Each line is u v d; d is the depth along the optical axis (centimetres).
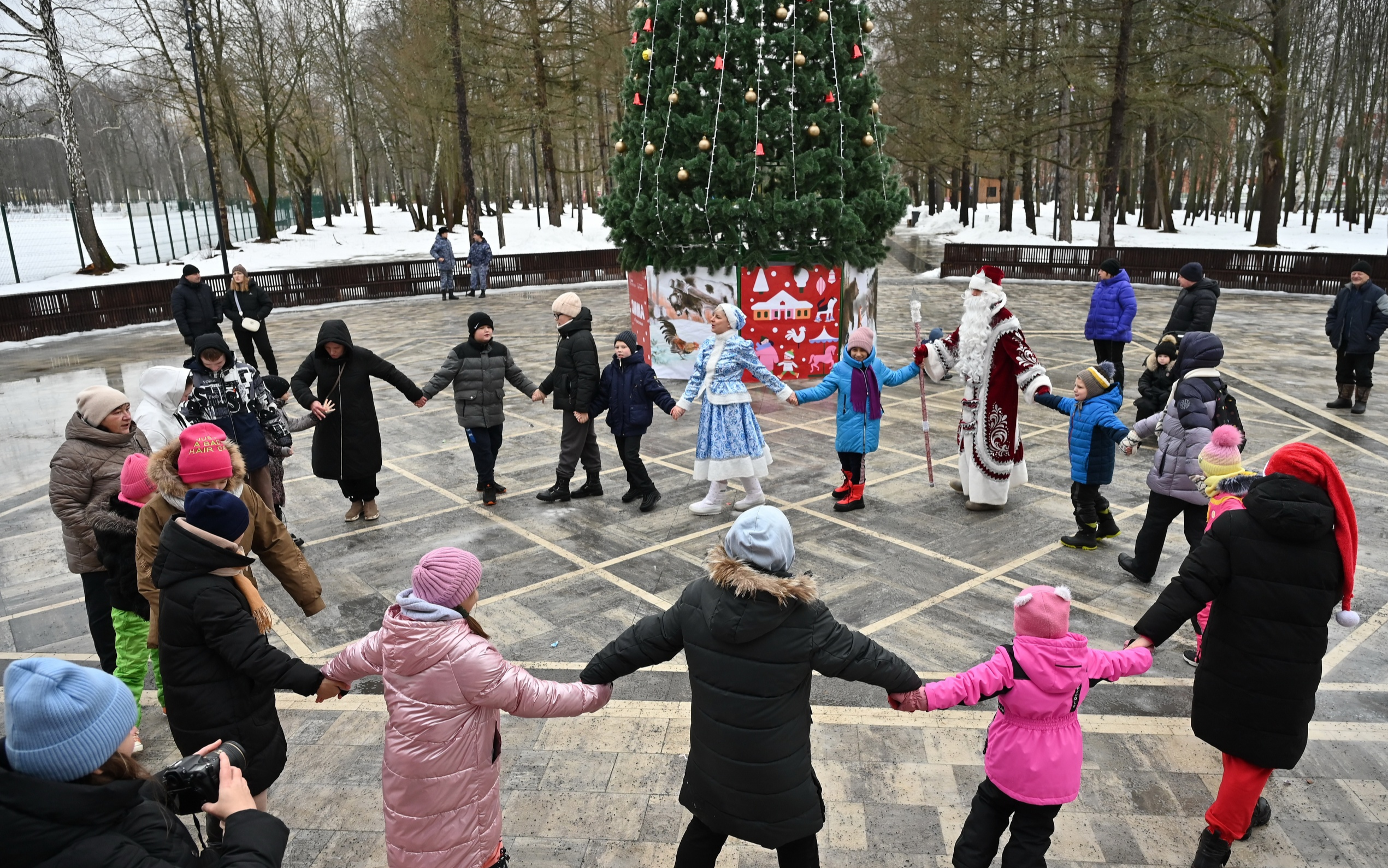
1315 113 4253
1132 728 457
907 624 571
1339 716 468
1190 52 2766
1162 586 621
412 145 4872
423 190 5478
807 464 926
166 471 369
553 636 566
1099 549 691
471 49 3225
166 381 639
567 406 793
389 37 4284
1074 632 555
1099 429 658
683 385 1270
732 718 281
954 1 2934
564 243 3456
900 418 1092
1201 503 571
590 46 3191
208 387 629
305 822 394
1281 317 1845
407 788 294
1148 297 2183
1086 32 3000
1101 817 388
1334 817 388
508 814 395
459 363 784
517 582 651
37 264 3203
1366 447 934
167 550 317
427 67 3566
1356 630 562
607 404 793
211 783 227
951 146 3434
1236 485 422
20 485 934
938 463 917
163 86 3662
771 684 279
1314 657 326
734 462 764
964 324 756
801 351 1268
